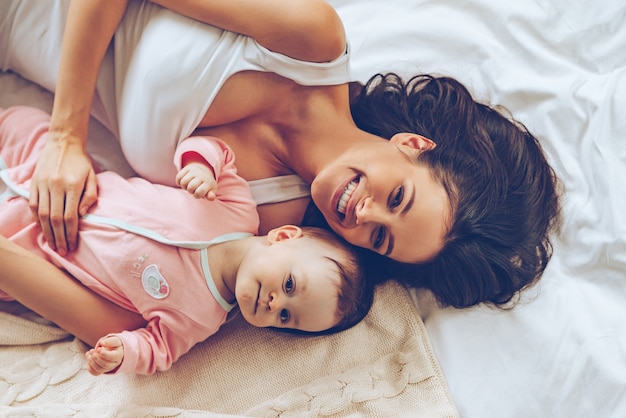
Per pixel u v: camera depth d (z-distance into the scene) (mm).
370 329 1173
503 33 1291
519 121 1210
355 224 1051
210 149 1028
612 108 1220
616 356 1105
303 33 1016
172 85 1038
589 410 1093
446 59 1293
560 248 1187
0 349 1093
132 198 1075
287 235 1089
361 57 1294
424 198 1042
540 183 1148
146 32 1070
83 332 1067
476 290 1131
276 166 1129
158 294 1052
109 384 1090
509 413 1107
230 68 1034
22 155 1111
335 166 1044
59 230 1050
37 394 1068
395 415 1104
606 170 1187
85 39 1045
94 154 1209
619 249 1149
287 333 1155
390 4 1326
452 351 1153
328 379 1126
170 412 1062
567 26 1274
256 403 1114
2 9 1125
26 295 1036
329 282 1061
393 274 1188
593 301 1149
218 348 1144
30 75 1189
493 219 1092
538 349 1127
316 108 1083
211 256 1072
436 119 1142
